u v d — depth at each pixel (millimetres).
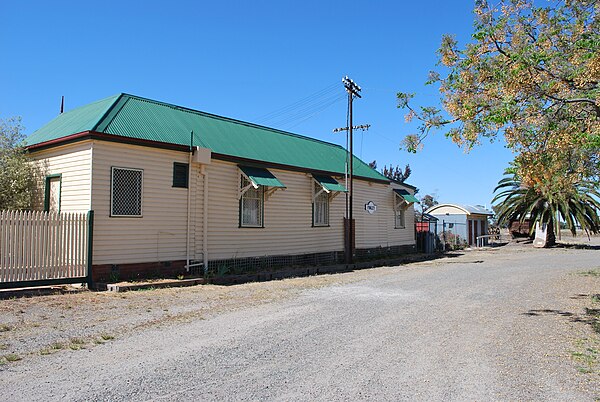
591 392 5066
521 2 8992
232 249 15898
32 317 8359
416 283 14117
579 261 22547
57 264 11289
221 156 15266
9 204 13156
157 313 8961
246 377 5371
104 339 6980
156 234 13477
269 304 10211
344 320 8617
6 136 13680
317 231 19891
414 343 7027
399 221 27016
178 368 5648
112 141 12438
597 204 30391
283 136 21266
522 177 10727
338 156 23438
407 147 9984
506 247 35531
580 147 9250
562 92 8930
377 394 4910
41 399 4598
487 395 4938
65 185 12875
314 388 5055
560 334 7730
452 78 9680
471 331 7875
